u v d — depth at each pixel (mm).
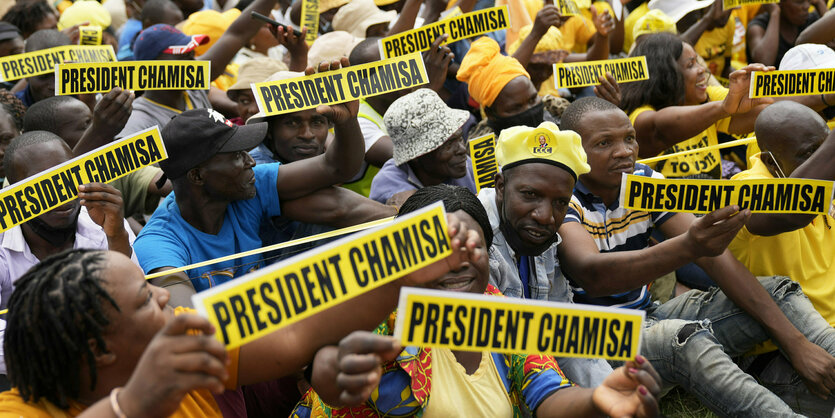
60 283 1928
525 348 1898
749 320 3900
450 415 2451
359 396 1774
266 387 3447
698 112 4539
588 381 3289
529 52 5578
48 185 2959
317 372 2018
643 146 4980
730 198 2869
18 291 1989
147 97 5059
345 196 3768
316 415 2682
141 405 1609
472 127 5738
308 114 4074
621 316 1957
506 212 3080
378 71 3465
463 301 1849
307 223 3822
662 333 3607
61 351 1932
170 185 4516
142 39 5008
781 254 4027
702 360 3477
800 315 3857
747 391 3387
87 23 7074
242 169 3375
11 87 6402
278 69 5328
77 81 3727
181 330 1606
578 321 1930
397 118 4133
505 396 2564
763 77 3951
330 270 1854
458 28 4484
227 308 1776
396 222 1894
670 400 4227
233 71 6789
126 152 3084
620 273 3072
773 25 7461
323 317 2100
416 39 4445
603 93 4824
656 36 5168
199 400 2188
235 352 2104
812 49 5031
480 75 4922
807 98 5082
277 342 2107
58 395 2008
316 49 5660
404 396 2473
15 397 2051
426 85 4527
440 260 1964
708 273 3898
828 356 3678
